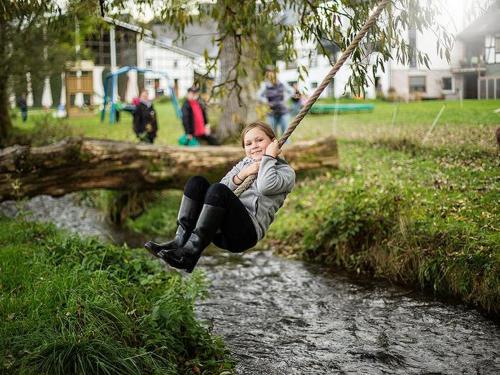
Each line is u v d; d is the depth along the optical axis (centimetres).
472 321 642
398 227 806
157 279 639
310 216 1006
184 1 771
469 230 736
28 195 1014
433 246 747
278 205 467
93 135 2119
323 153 1198
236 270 871
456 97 2219
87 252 659
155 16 786
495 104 1700
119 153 1059
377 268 800
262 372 538
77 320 480
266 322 662
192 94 1506
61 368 422
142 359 463
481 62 1991
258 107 1187
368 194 899
